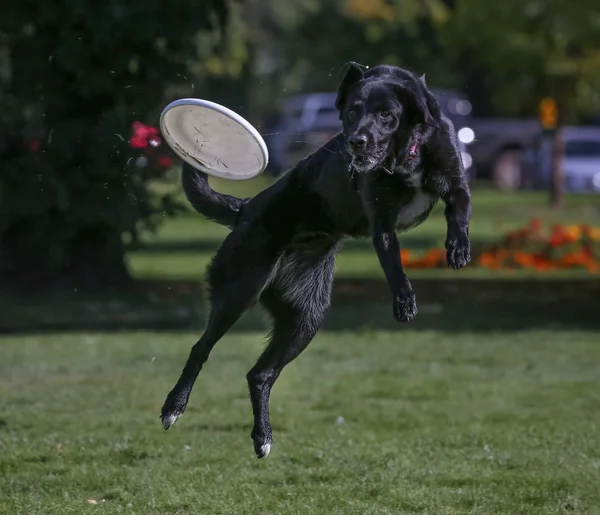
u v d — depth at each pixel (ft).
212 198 28.58
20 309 55.01
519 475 28.40
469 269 68.90
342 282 65.26
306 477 28.35
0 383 39.50
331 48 160.86
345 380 40.60
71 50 53.72
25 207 55.52
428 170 25.50
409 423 34.22
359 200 26.37
